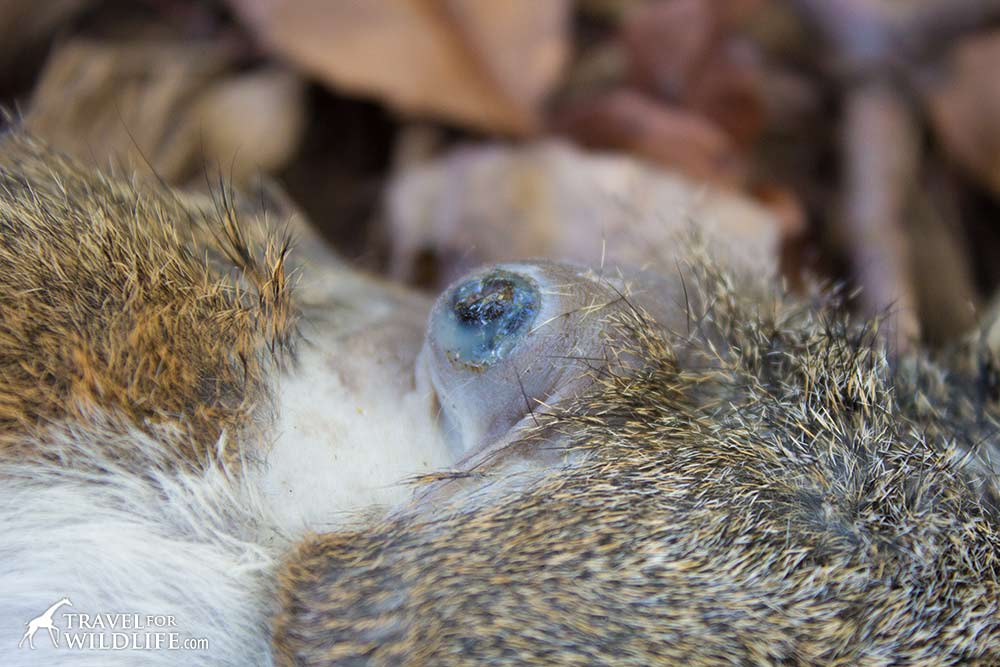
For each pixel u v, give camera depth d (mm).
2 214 279
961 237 352
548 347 272
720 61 347
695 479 271
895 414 278
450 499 271
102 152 327
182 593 274
